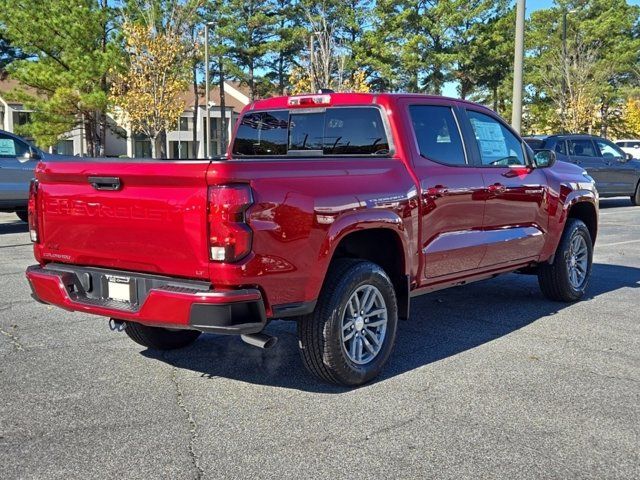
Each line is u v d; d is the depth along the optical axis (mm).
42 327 6105
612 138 52500
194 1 29781
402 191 4863
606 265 9641
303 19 50062
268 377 4820
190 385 4652
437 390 4543
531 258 6539
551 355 5336
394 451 3623
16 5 27922
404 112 5230
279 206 3973
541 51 50969
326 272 4316
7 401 4316
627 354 5363
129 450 3629
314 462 3498
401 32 47906
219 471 3398
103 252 4309
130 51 27922
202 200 3795
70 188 4391
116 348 5504
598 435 3832
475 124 5934
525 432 3869
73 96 27641
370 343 4711
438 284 5453
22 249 10719
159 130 28781
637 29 58031
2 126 44562
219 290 3816
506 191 5988
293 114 5844
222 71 49719
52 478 3311
